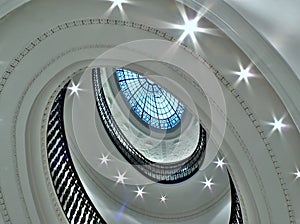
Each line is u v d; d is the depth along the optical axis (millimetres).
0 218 6578
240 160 5852
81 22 5258
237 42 4535
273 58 4531
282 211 5734
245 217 6414
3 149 6270
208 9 4426
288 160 5379
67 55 5758
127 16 5047
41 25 5277
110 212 9664
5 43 5391
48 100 6504
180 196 10555
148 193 10656
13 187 6547
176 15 4797
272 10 4211
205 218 10086
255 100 5191
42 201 7066
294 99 4617
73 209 8047
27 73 5785
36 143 6742
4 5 4758
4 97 5891
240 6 4312
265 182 5695
